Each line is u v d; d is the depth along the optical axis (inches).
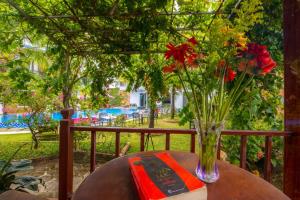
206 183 39.4
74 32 128.4
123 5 102.6
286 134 64.2
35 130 264.1
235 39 35.2
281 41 104.2
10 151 237.3
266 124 126.5
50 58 164.1
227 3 91.5
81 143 254.5
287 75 64.8
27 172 173.8
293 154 63.7
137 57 162.2
